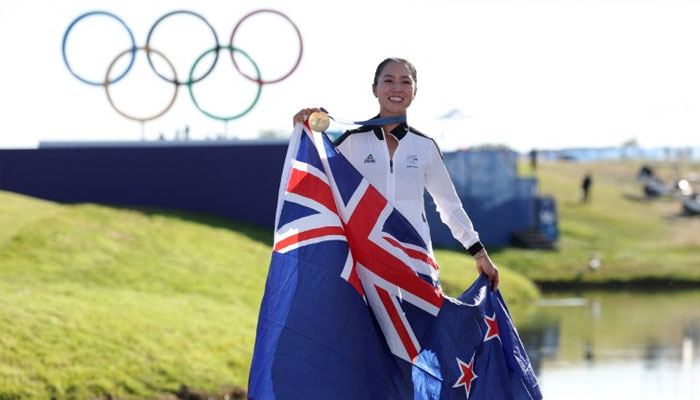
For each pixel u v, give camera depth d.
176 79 24.69
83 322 11.27
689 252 31.52
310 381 4.39
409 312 4.73
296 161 4.71
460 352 4.82
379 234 4.71
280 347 4.43
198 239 20.39
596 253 29.34
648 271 27.25
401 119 4.87
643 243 32.94
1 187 24.56
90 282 15.98
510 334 5.08
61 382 9.73
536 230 29.33
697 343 15.27
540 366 13.18
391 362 4.64
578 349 14.70
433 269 4.86
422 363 4.70
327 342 4.44
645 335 16.25
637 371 12.70
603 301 22.23
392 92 4.84
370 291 4.68
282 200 4.65
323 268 4.54
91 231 18.92
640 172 45.28
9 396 9.25
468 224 5.07
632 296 23.48
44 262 16.47
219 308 14.67
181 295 15.99
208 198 24.44
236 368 11.27
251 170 24.41
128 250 18.30
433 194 5.08
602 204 41.19
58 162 24.59
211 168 24.44
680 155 48.25
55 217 19.42
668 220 38.03
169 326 12.02
